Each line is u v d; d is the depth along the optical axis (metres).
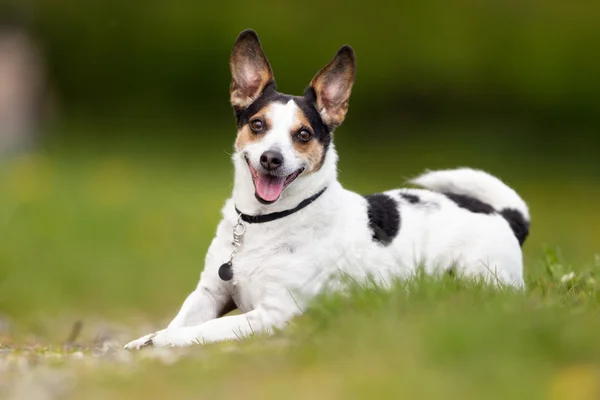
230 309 7.50
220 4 29.78
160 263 14.46
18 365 5.63
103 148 24.84
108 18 29.59
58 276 13.63
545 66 28.89
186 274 14.07
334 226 7.10
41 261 13.96
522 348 5.16
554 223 19.38
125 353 6.14
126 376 5.26
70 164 22.12
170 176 21.50
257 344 6.00
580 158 26.92
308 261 6.95
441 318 5.48
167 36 29.81
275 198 6.77
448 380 4.90
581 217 20.30
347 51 7.25
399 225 7.46
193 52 29.84
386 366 5.12
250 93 7.38
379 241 7.29
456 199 7.98
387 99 29.31
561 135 28.55
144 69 29.86
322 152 7.10
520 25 29.03
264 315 6.85
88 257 14.37
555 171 25.52
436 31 29.02
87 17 29.52
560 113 29.19
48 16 29.11
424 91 29.31
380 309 5.88
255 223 7.00
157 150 25.08
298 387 4.98
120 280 13.63
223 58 29.77
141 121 28.67
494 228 7.77
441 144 27.34
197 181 21.08
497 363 5.00
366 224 7.29
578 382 4.82
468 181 8.29
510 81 29.08
